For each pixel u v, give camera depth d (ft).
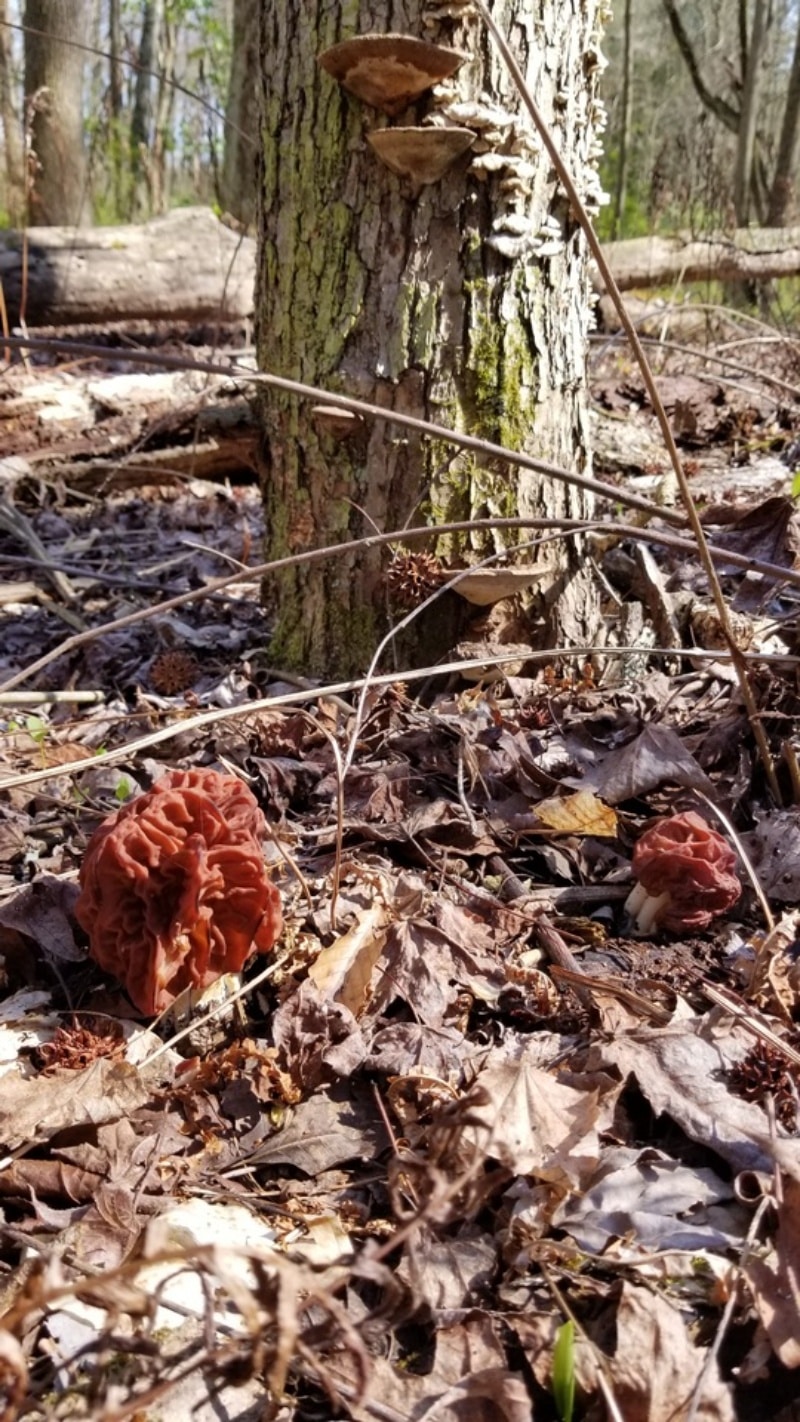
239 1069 1.50
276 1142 1.41
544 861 1.93
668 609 2.45
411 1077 1.41
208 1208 1.32
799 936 1.66
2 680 2.85
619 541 2.78
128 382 4.74
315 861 1.91
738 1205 1.29
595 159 2.38
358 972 1.61
